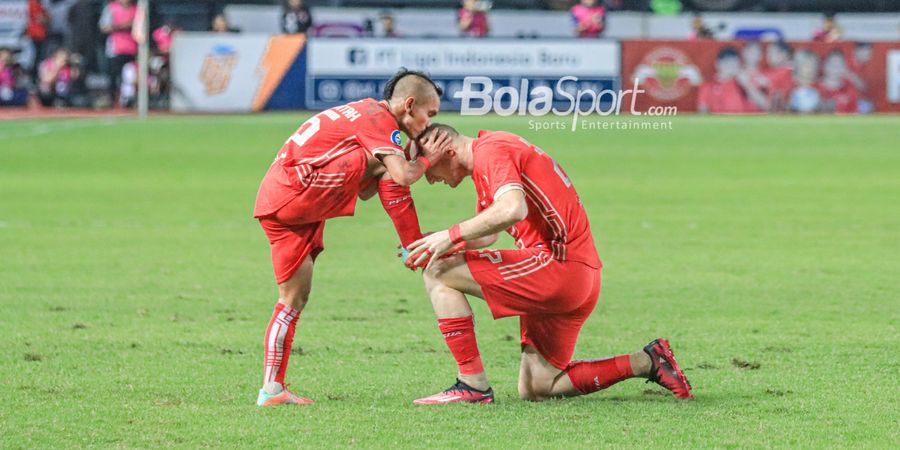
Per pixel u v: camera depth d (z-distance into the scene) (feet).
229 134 135.85
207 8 183.21
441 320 33.83
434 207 83.46
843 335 44.21
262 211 33.68
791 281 56.03
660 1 187.32
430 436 30.53
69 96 172.45
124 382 36.76
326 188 32.96
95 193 91.04
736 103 163.94
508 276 33.24
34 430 31.09
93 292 53.16
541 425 31.65
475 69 158.40
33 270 58.90
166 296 52.24
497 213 31.99
